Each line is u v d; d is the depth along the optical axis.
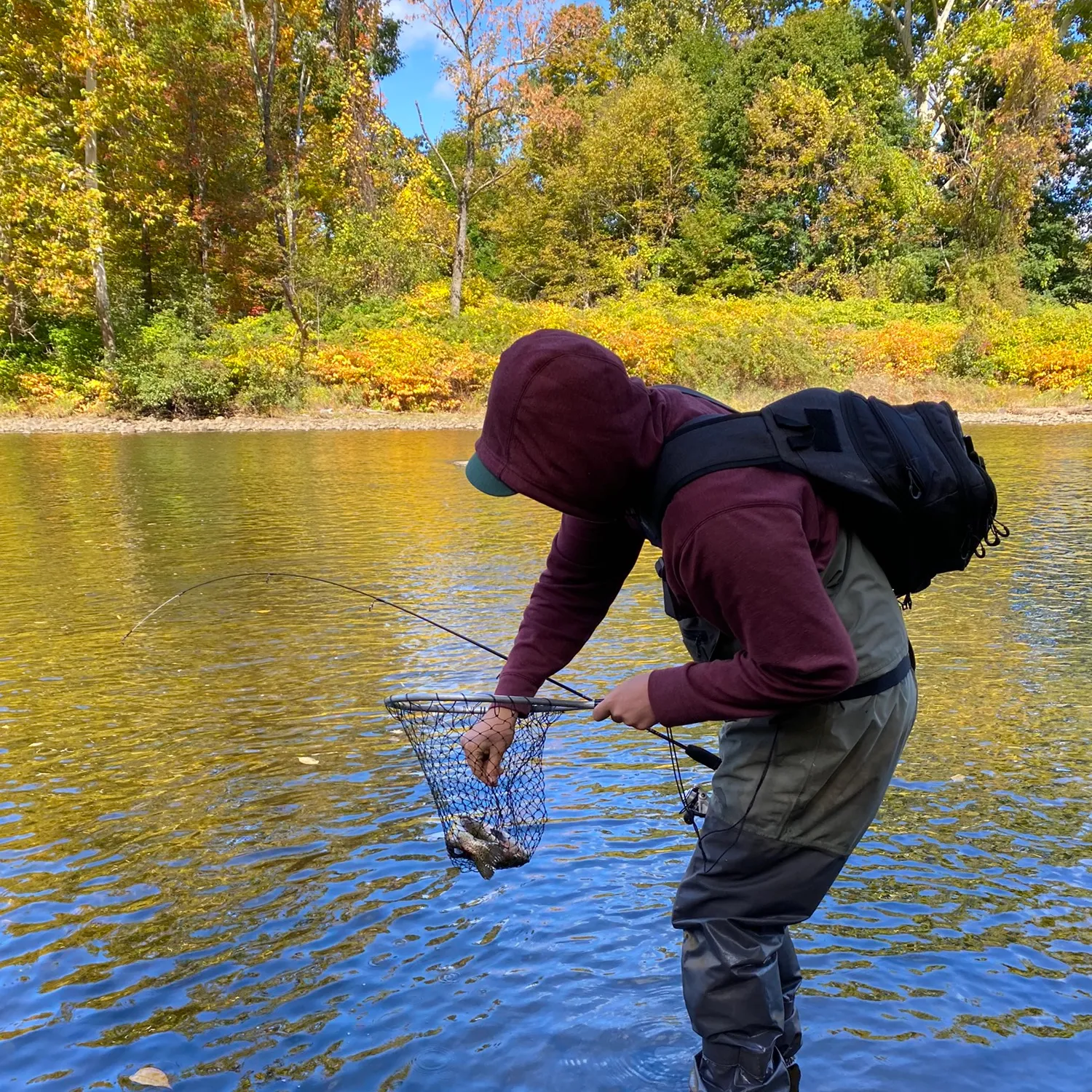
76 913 2.92
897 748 2.03
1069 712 4.55
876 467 1.91
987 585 7.30
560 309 33.59
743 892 2.08
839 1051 2.26
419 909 2.90
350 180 41.22
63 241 27.72
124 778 3.90
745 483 1.84
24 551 8.80
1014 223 39.19
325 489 13.24
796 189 41.56
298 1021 2.41
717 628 2.07
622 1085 2.16
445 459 17.44
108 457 17.72
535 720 2.56
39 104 27.28
